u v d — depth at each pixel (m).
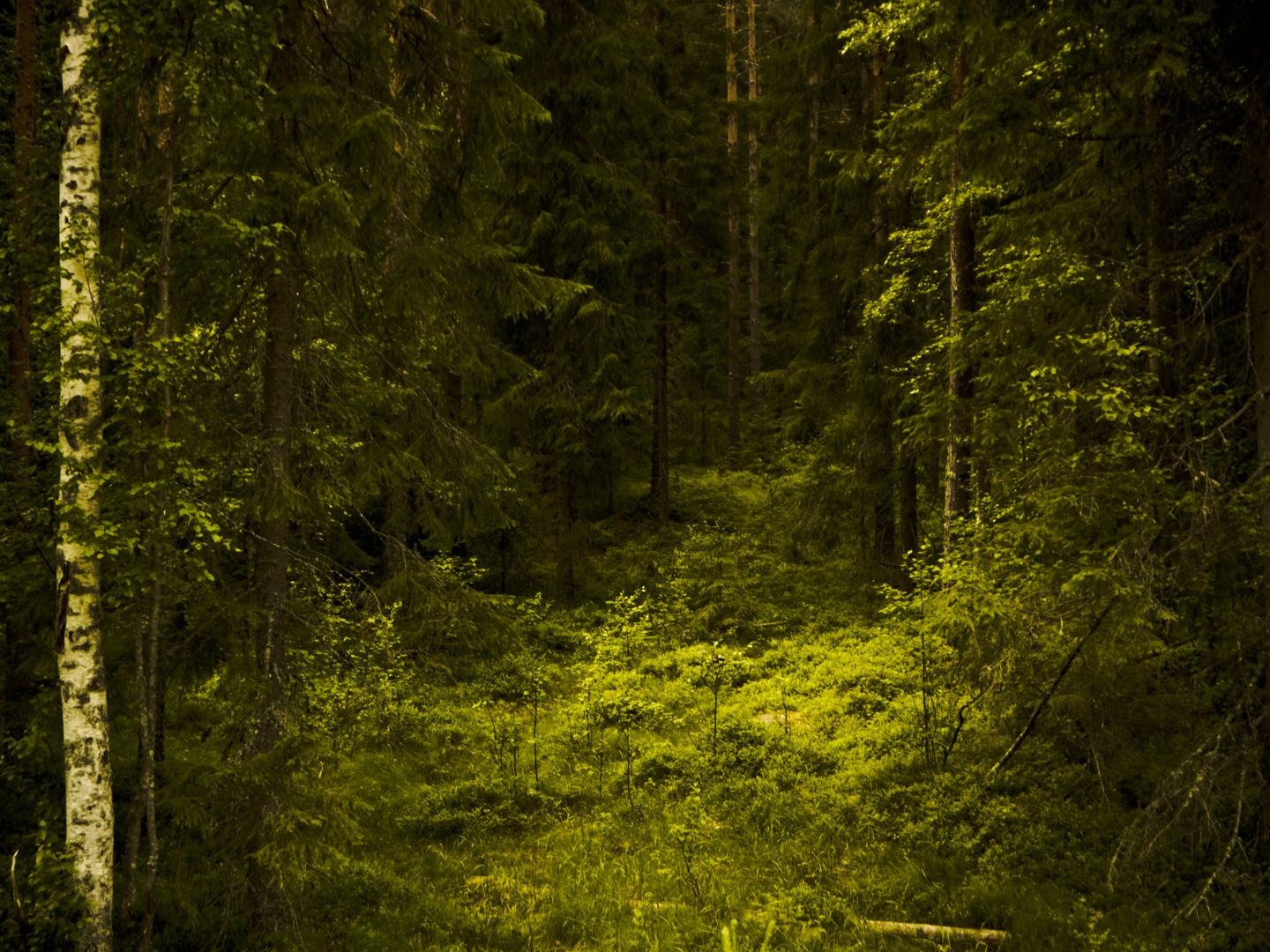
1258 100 6.58
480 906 7.88
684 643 15.11
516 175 16.19
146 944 5.83
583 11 16.11
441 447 8.28
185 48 5.48
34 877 5.44
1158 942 6.32
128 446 5.40
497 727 11.91
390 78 8.19
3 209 6.48
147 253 5.84
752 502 23.36
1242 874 6.59
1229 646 6.85
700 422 28.03
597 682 12.79
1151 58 6.21
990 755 9.59
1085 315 7.46
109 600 5.67
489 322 16.44
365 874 8.20
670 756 10.72
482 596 8.23
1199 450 6.60
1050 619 7.63
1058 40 6.74
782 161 17.41
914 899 7.41
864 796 9.32
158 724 7.47
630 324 17.25
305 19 7.48
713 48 24.98
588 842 9.04
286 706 7.08
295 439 7.16
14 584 6.57
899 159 9.50
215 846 6.78
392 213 7.73
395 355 8.38
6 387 7.34
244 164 6.71
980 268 11.13
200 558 5.98
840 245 16.28
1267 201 6.61
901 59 15.77
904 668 12.52
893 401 15.23
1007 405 8.56
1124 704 8.12
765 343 31.61
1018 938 6.62
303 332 7.53
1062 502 6.95
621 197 16.34
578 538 17.39
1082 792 8.62
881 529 17.50
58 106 5.58
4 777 7.08
